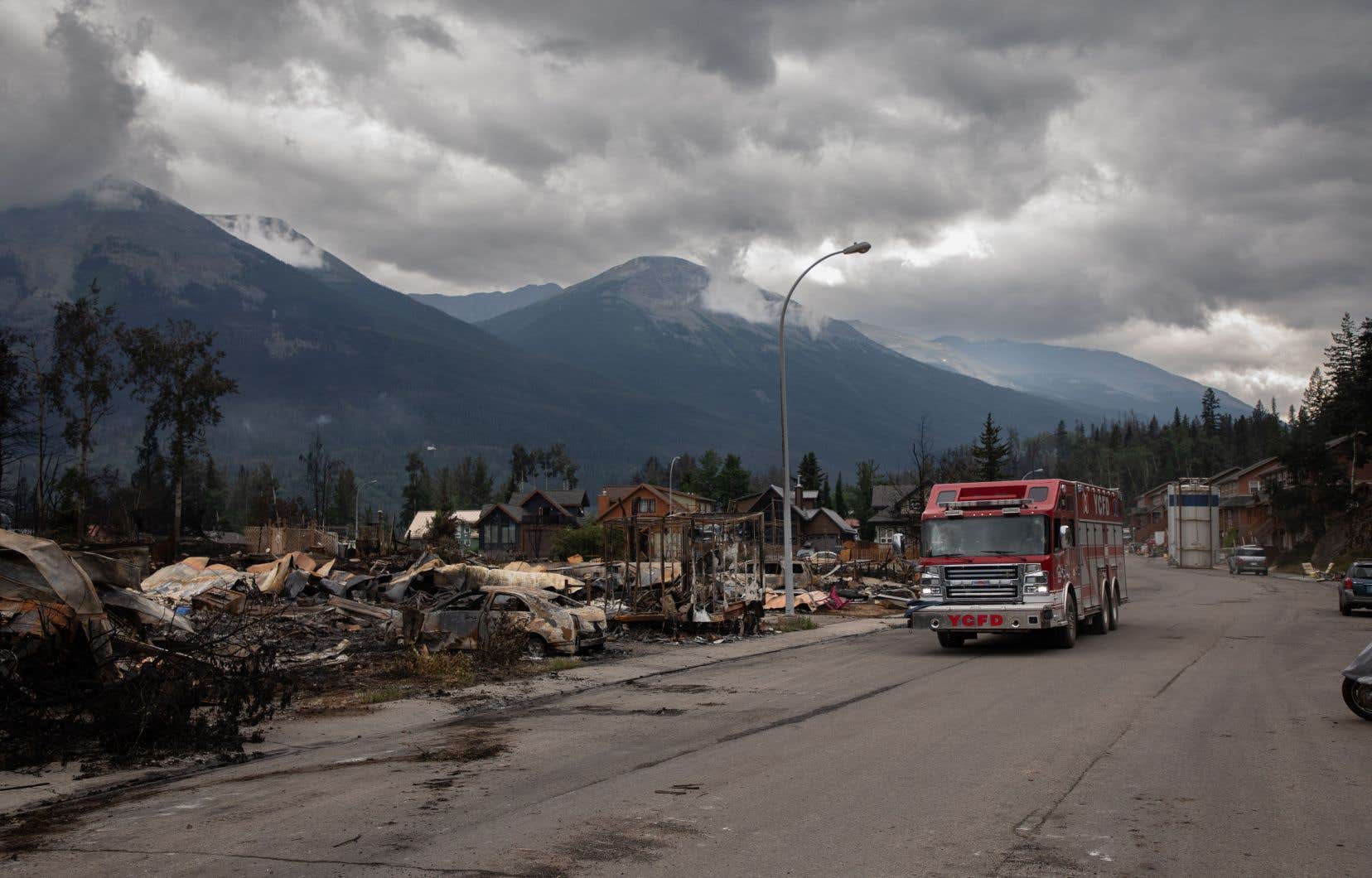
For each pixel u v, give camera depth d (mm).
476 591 22078
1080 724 11953
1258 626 27453
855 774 9258
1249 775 9070
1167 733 11266
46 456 64125
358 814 8172
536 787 9047
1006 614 20953
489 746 11375
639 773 9547
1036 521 21328
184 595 34219
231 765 10891
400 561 51625
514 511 124125
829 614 35375
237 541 88750
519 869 6500
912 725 12117
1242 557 71938
